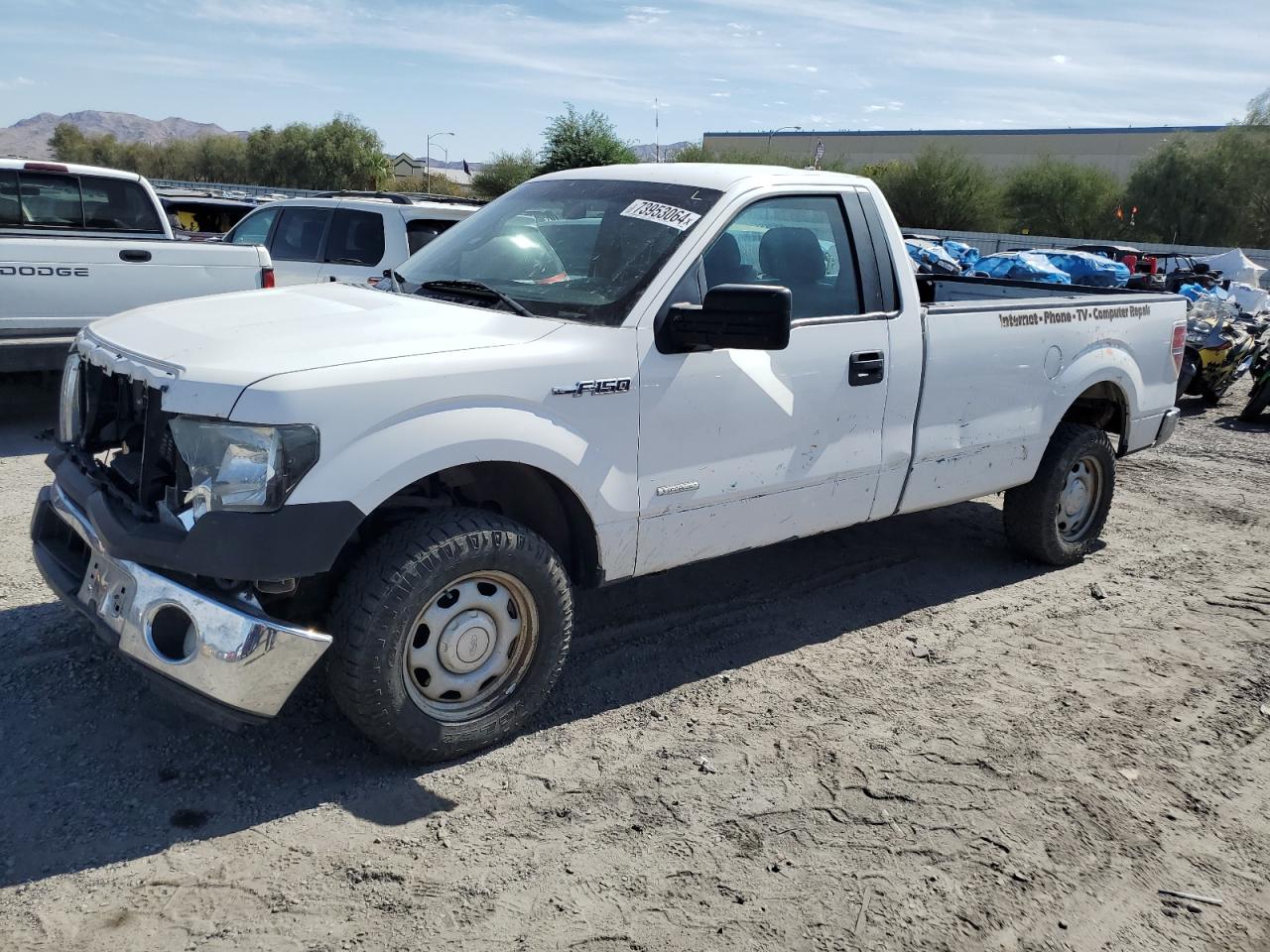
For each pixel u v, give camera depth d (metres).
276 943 2.65
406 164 68.62
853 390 4.37
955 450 4.89
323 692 3.91
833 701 4.15
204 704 3.06
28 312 7.48
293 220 10.18
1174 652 4.82
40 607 4.47
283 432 2.98
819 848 3.19
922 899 2.98
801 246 4.28
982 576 5.71
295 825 3.14
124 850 2.97
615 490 3.70
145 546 3.04
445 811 3.26
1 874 2.84
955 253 22.16
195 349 3.27
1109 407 5.93
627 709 3.99
